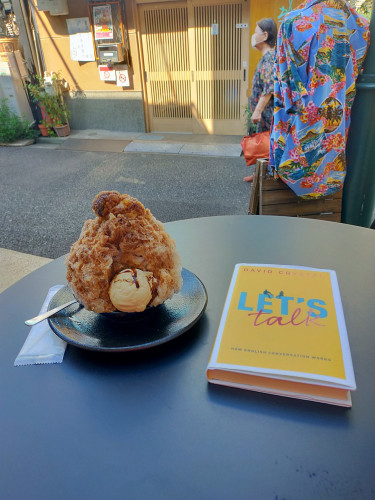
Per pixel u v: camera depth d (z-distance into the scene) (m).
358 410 0.68
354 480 0.57
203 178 4.96
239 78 6.17
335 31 1.93
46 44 6.77
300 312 0.85
